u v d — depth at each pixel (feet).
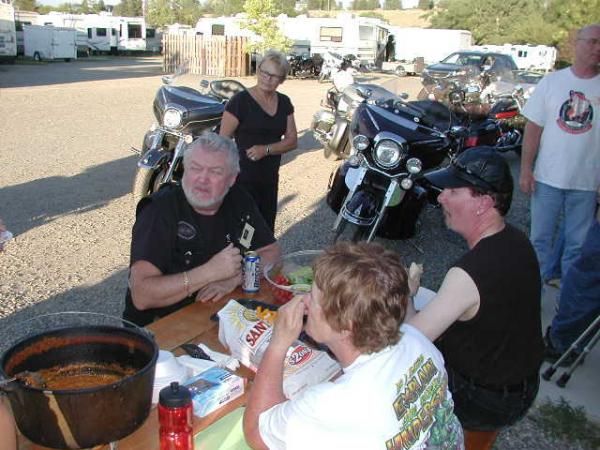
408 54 104.06
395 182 14.47
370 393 4.50
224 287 8.27
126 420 4.50
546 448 9.58
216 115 18.51
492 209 6.63
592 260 11.20
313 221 20.36
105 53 125.70
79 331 5.18
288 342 5.06
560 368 11.82
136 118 39.58
